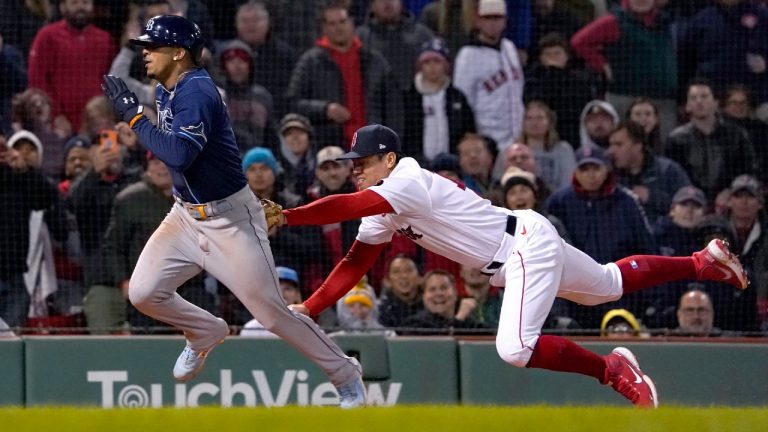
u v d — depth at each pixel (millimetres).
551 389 33156
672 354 33562
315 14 40125
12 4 39094
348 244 36094
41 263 35031
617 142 39375
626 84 41438
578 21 41812
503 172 39125
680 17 41938
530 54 41688
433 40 39906
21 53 39062
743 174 40062
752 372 33625
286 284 33875
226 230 22781
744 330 36344
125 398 32469
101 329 32562
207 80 22641
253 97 38938
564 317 35375
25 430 17500
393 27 40719
